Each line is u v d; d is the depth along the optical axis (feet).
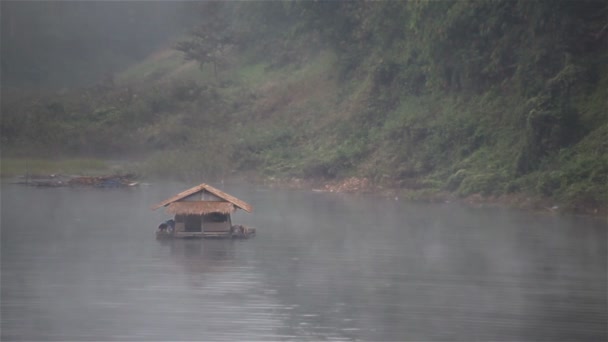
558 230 185.47
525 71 254.47
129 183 291.58
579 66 242.99
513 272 139.13
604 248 161.68
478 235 178.29
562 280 133.39
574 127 235.61
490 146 261.65
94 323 108.68
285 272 138.92
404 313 113.70
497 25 267.80
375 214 217.77
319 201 250.98
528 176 236.84
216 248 161.89
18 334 104.22
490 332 104.94
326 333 104.42
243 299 120.67
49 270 139.64
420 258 150.82
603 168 217.97
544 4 245.65
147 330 105.40
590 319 110.83
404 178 275.39
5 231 182.70
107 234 178.91
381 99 328.29
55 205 231.50
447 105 293.23
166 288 126.62
